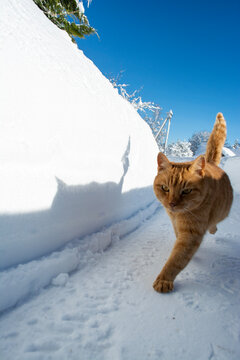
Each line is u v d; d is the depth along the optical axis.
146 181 4.88
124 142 3.49
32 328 1.32
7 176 1.54
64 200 2.09
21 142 1.66
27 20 2.51
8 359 1.10
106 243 2.72
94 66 3.97
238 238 3.46
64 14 7.45
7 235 1.55
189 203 2.20
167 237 3.34
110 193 2.98
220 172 2.92
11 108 1.64
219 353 1.24
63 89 2.29
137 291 1.81
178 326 1.43
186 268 2.34
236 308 1.66
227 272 2.26
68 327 1.34
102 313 1.50
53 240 2.00
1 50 1.75
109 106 3.33
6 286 1.44
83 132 2.42
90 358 1.15
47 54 2.41
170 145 43.19
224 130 3.13
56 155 1.99
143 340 1.29
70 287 1.78
